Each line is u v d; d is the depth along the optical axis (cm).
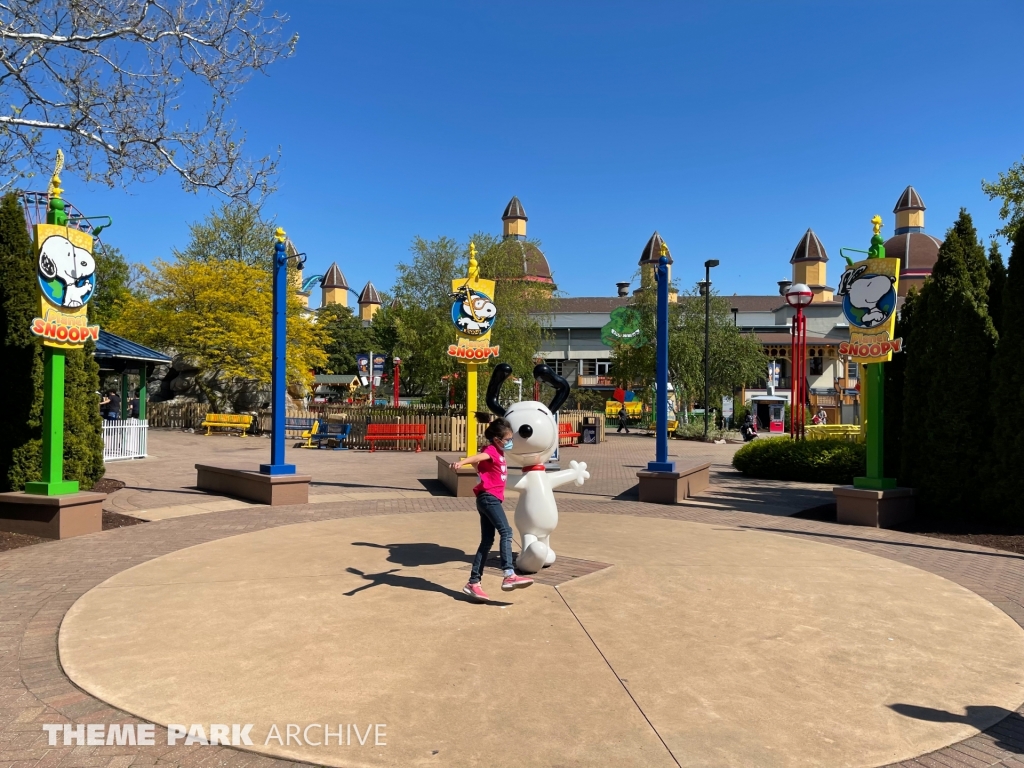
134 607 561
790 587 644
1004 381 978
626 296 8156
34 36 933
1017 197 1745
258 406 3644
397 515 1043
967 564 771
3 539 834
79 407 1162
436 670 434
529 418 673
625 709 383
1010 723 379
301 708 381
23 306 994
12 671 438
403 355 3244
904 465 1075
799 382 2052
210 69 1032
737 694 405
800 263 7100
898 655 475
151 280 3250
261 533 880
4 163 1031
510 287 3109
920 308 1086
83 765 327
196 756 335
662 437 1259
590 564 716
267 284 3331
